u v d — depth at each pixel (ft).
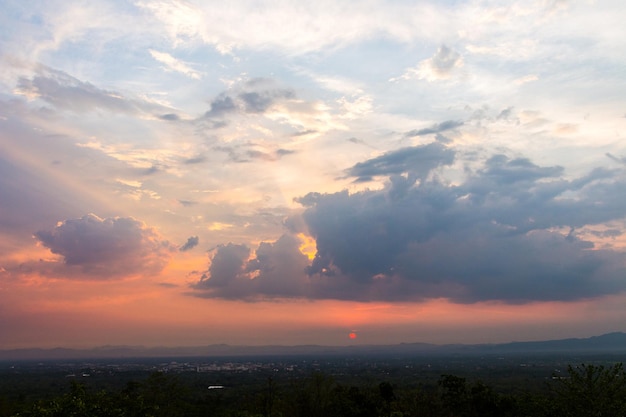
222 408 189.67
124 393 111.65
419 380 396.37
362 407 132.26
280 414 136.36
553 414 97.04
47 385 367.25
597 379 95.96
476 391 122.11
